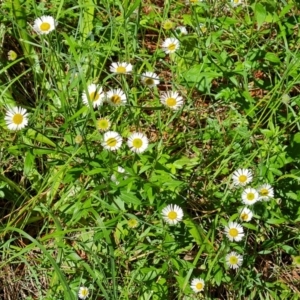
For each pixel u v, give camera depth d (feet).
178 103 1.88
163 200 1.78
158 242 1.83
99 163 1.81
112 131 1.84
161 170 1.84
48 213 1.82
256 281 1.85
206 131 2.02
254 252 1.89
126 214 1.75
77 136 1.80
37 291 1.88
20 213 1.82
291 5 2.01
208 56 1.98
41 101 1.92
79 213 1.77
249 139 1.94
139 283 1.78
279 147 1.90
